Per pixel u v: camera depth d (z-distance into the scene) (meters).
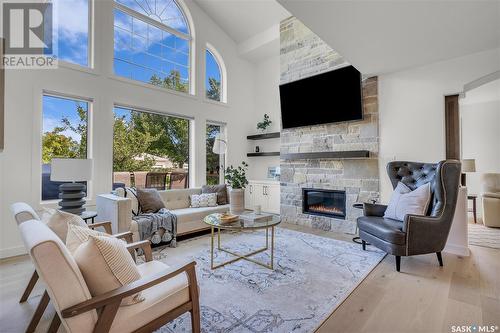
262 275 2.41
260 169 6.14
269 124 6.05
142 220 3.11
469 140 5.81
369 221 2.97
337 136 4.32
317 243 3.46
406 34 2.72
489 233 3.94
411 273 2.49
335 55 4.34
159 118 4.61
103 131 3.75
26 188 3.07
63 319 1.01
